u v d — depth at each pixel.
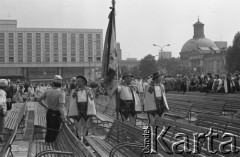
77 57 106.06
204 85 26.92
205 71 138.12
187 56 157.00
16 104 28.03
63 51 105.38
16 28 103.94
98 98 22.80
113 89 11.22
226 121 7.77
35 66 105.00
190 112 13.62
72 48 105.56
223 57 126.62
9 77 77.38
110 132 9.35
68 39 105.31
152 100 11.31
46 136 9.70
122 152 7.39
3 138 10.52
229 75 25.17
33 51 104.75
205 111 13.49
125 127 8.21
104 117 14.80
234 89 24.97
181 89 30.53
